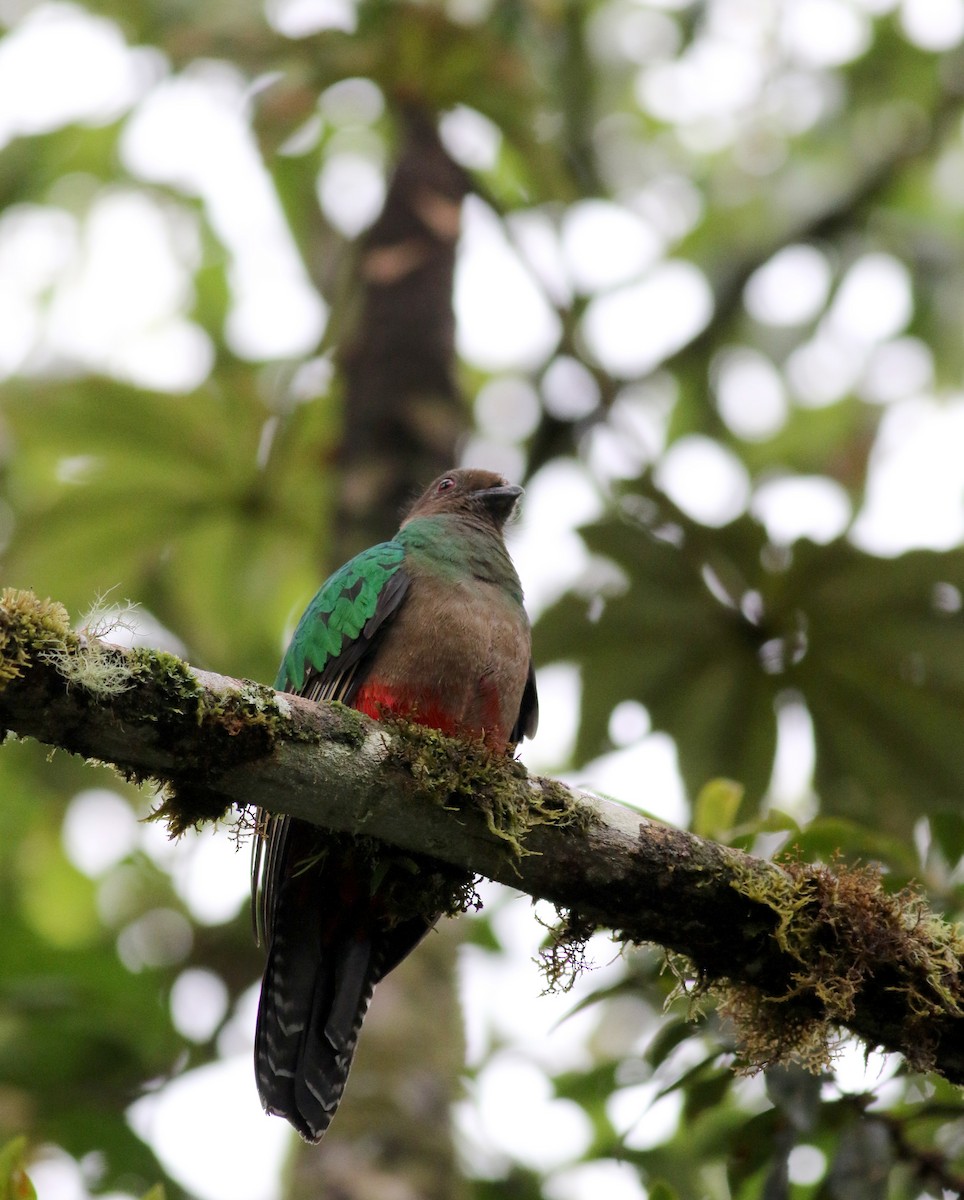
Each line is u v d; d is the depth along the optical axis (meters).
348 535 11.49
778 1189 8.07
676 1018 8.45
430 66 12.13
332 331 12.57
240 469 13.59
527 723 10.08
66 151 16.50
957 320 17.44
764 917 7.13
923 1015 7.08
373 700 9.13
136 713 6.20
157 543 13.79
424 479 11.72
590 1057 13.33
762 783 12.15
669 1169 10.77
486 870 7.09
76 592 13.74
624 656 12.09
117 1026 12.51
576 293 16.44
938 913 8.01
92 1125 12.13
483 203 12.28
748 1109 10.65
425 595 9.33
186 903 14.65
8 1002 12.45
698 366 17.41
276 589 14.45
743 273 17.23
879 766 11.91
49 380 13.71
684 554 11.92
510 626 9.44
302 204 15.05
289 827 8.05
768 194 17.59
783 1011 7.32
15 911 13.34
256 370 14.80
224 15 12.53
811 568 11.68
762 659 11.98
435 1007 10.05
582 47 16.70
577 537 12.04
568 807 7.03
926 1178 8.01
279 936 8.30
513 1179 12.00
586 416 14.47
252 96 12.06
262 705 6.52
